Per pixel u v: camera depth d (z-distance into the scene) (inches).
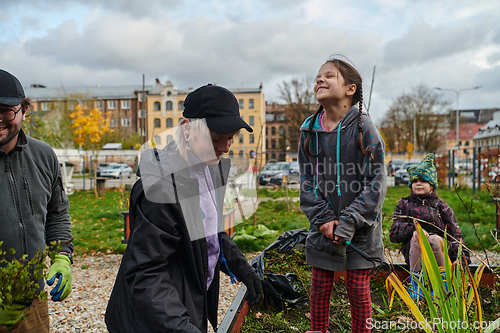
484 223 293.6
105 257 225.9
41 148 69.4
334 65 81.1
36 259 50.5
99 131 1011.9
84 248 243.3
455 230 114.3
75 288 166.6
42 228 67.2
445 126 1647.4
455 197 468.4
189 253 53.6
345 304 118.8
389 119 1835.6
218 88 53.9
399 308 97.7
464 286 71.4
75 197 576.1
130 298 52.3
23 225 63.3
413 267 106.5
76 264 210.1
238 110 54.6
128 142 2170.3
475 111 3710.6
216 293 64.2
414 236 108.5
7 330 52.7
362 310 82.9
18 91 59.6
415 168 117.3
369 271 83.0
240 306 102.4
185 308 50.4
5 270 48.4
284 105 1685.5
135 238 51.2
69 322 129.8
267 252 145.5
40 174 67.4
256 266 132.3
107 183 785.6
